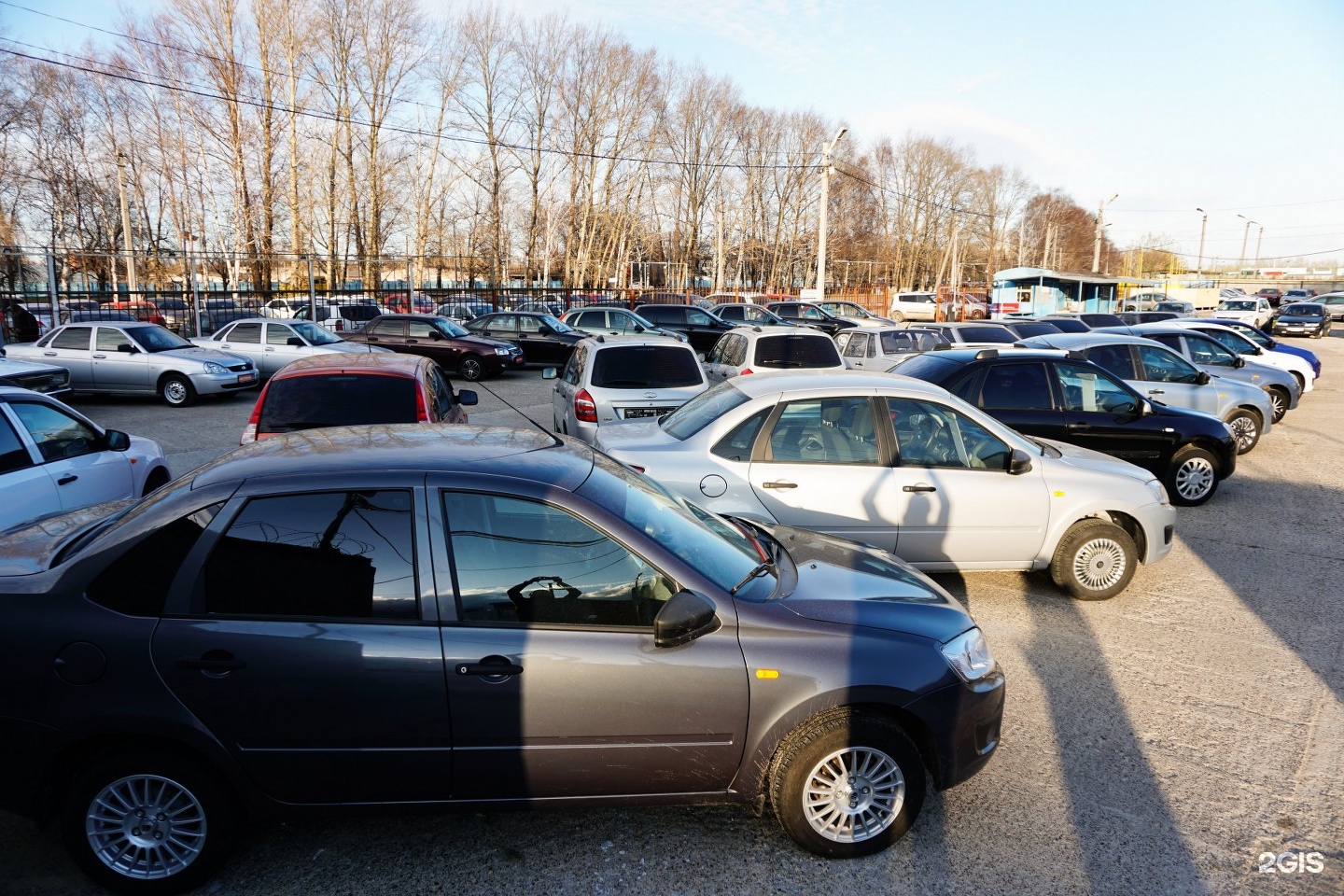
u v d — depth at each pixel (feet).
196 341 58.23
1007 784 11.94
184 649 8.80
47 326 65.77
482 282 162.61
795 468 17.66
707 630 9.54
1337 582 20.84
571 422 28.86
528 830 10.64
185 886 9.25
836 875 9.89
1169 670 15.79
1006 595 19.77
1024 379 25.62
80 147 129.08
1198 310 148.66
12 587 9.06
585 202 155.02
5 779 8.80
